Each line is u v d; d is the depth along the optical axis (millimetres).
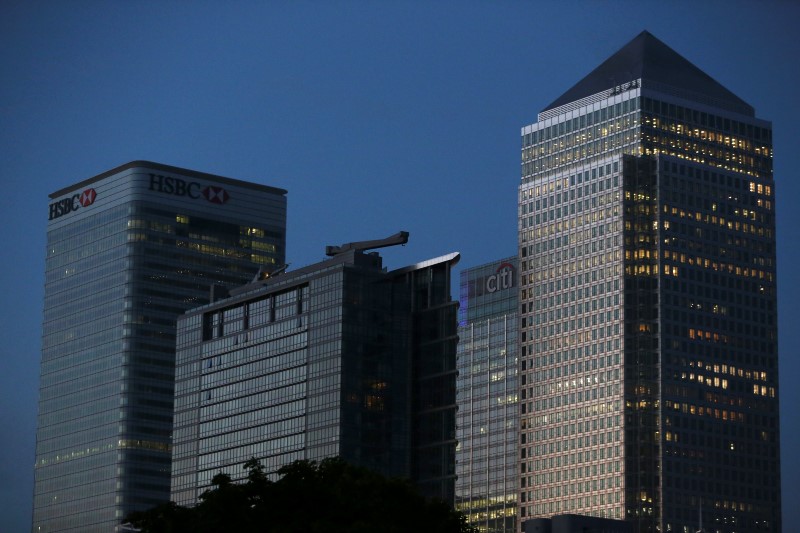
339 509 193875
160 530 195625
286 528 188000
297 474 198875
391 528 190875
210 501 193500
